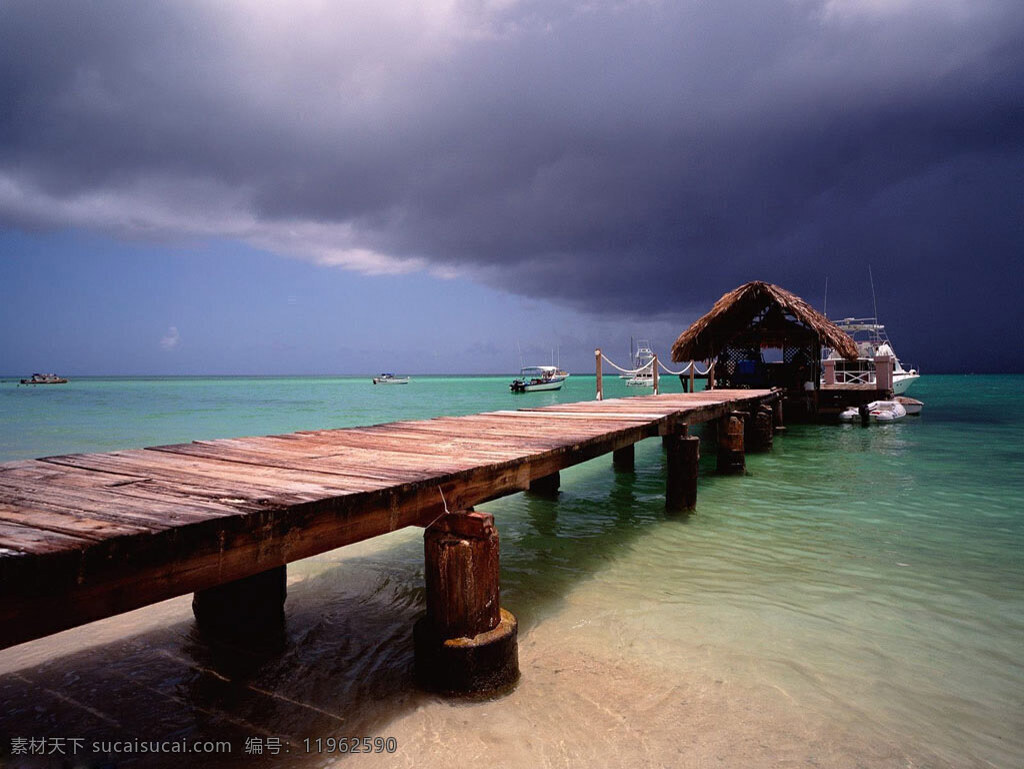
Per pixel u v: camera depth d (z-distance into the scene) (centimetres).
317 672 414
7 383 12650
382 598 556
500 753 325
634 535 769
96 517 242
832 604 533
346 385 12494
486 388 9750
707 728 348
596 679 402
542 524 829
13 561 179
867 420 2175
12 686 396
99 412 3738
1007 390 6222
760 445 1480
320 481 342
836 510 888
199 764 316
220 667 422
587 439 582
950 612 514
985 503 925
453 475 379
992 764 318
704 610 522
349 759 321
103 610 203
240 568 249
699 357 2539
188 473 368
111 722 355
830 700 379
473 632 372
